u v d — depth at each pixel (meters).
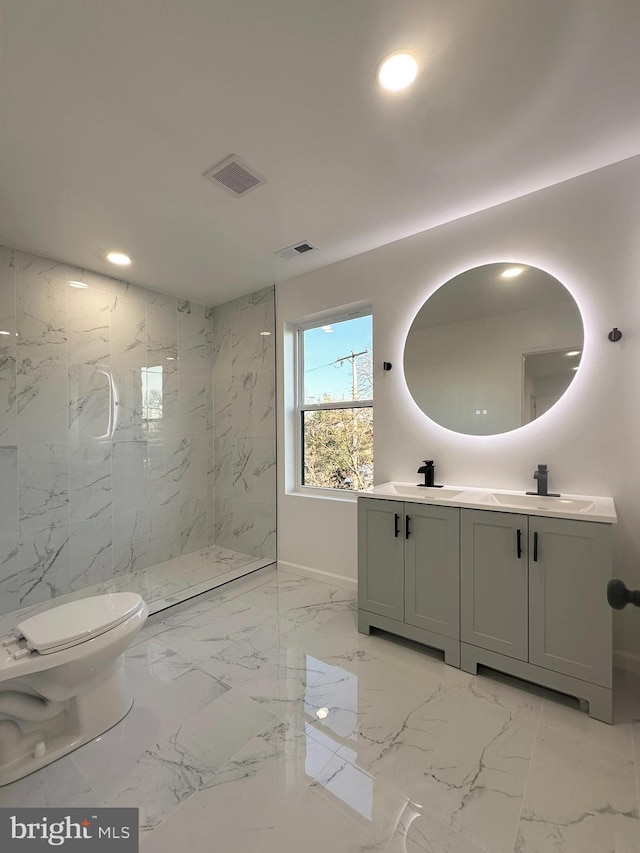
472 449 2.28
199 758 1.37
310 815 1.16
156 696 1.71
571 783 1.26
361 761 1.35
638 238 1.80
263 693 1.72
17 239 2.40
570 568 1.60
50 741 1.41
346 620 2.39
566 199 1.96
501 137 1.63
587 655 1.57
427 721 1.54
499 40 1.21
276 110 1.46
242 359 3.55
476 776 1.29
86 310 2.88
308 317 3.09
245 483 3.54
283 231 2.38
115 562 3.03
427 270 2.42
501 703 1.65
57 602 2.62
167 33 1.17
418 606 2.01
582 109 1.48
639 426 1.81
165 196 1.99
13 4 1.08
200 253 2.65
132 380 3.17
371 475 2.85
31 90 1.35
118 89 1.35
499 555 1.77
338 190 1.98
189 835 1.11
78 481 2.82
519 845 1.07
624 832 1.11
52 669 1.34
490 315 2.20
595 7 1.11
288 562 3.22
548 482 2.04
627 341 1.83
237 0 1.08
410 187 1.97
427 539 1.98
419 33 1.19
